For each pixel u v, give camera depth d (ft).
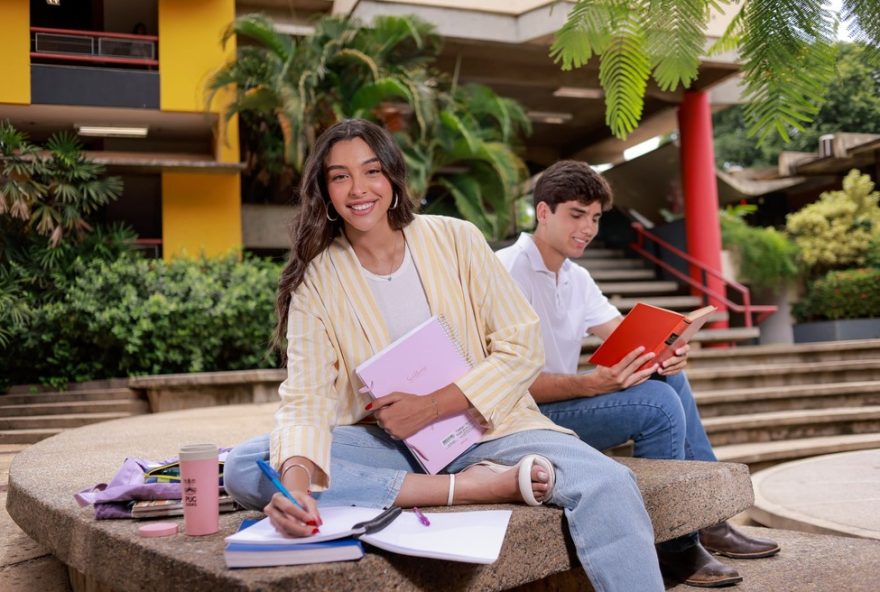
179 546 5.61
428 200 46.01
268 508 5.22
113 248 35.17
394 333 7.04
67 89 37.76
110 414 27.94
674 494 6.93
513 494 6.25
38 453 13.15
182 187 39.68
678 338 8.09
